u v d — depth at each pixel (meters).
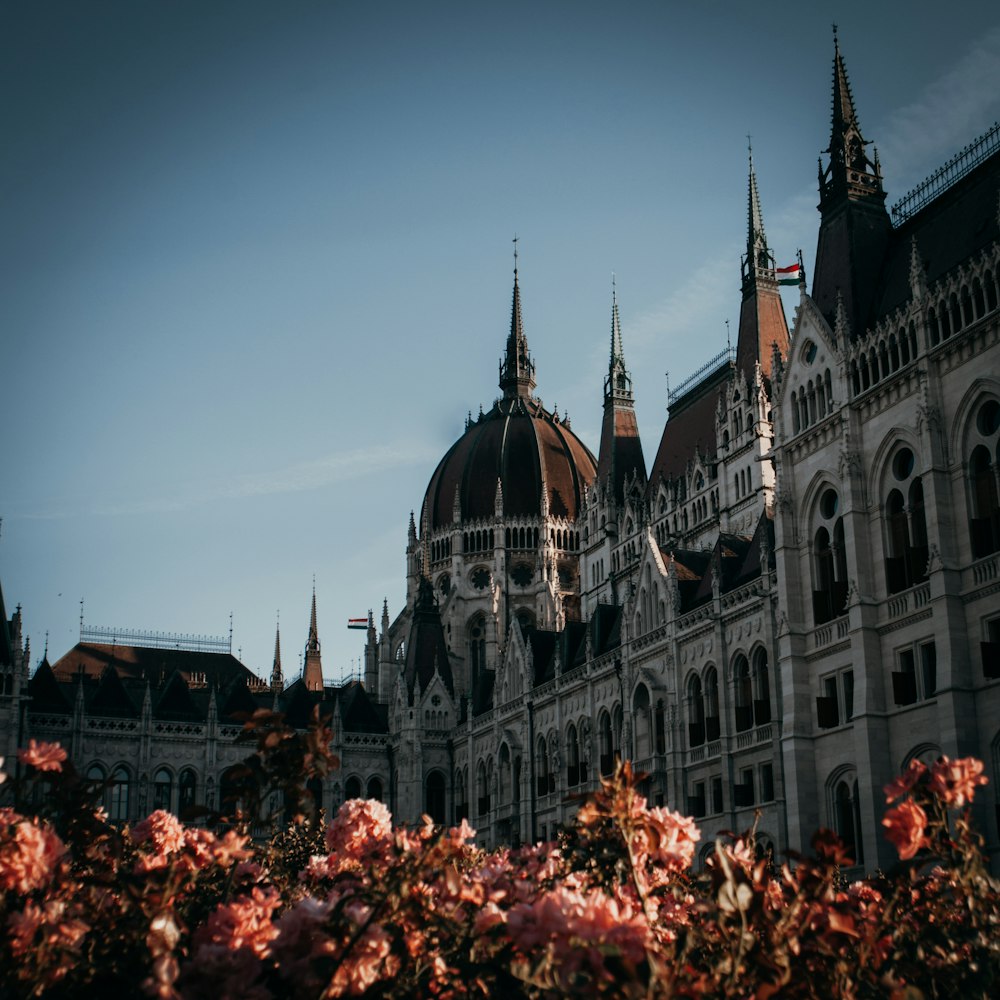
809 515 65.12
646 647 83.75
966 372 55.88
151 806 108.94
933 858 21.31
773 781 69.62
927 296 58.41
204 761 111.19
